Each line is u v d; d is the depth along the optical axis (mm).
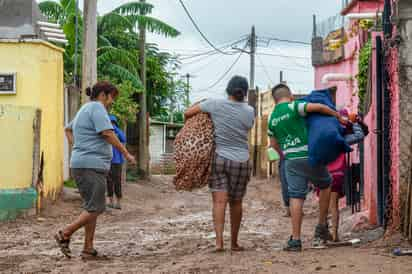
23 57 14852
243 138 8586
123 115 22547
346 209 13055
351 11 17344
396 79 8938
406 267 7098
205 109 8555
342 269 7035
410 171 8594
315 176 8500
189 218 13711
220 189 8508
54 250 9344
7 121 13305
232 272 7062
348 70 16656
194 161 8398
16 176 13328
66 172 18062
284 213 14523
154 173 40219
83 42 16812
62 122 16203
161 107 33344
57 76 15844
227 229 11570
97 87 8695
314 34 22766
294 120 8430
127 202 16984
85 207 8383
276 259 7676
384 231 9141
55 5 24828
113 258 8539
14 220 12734
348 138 8422
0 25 15836
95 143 8352
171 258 8289
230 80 8633
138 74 26766
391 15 9031
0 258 8625
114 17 24172
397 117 8914
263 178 31031
